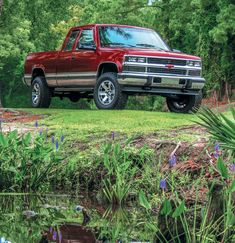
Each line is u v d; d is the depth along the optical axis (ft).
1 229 22.79
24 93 195.62
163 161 30.53
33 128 41.86
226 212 19.99
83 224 23.88
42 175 32.71
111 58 51.88
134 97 132.36
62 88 58.44
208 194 20.79
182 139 32.50
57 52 58.39
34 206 27.86
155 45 54.60
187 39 129.08
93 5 151.94
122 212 26.35
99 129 38.01
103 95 52.60
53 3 117.08
